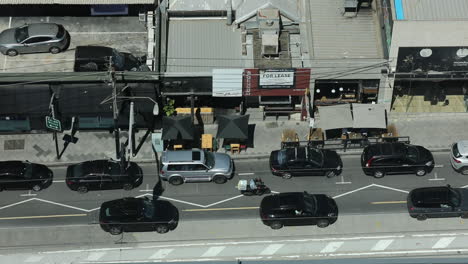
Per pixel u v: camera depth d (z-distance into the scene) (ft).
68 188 233.96
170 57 242.58
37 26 241.76
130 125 228.43
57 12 255.09
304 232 221.25
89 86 237.25
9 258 216.13
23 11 254.88
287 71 238.89
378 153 231.30
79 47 235.61
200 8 250.78
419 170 233.35
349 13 250.16
